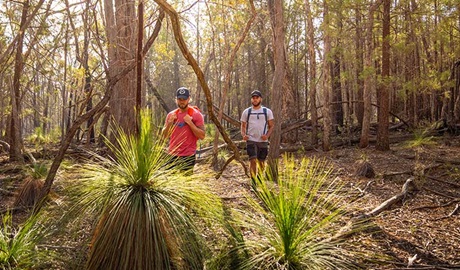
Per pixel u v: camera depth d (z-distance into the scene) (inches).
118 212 113.0
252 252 125.2
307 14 531.8
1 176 300.8
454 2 389.4
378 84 409.1
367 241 157.6
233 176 293.9
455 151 399.9
